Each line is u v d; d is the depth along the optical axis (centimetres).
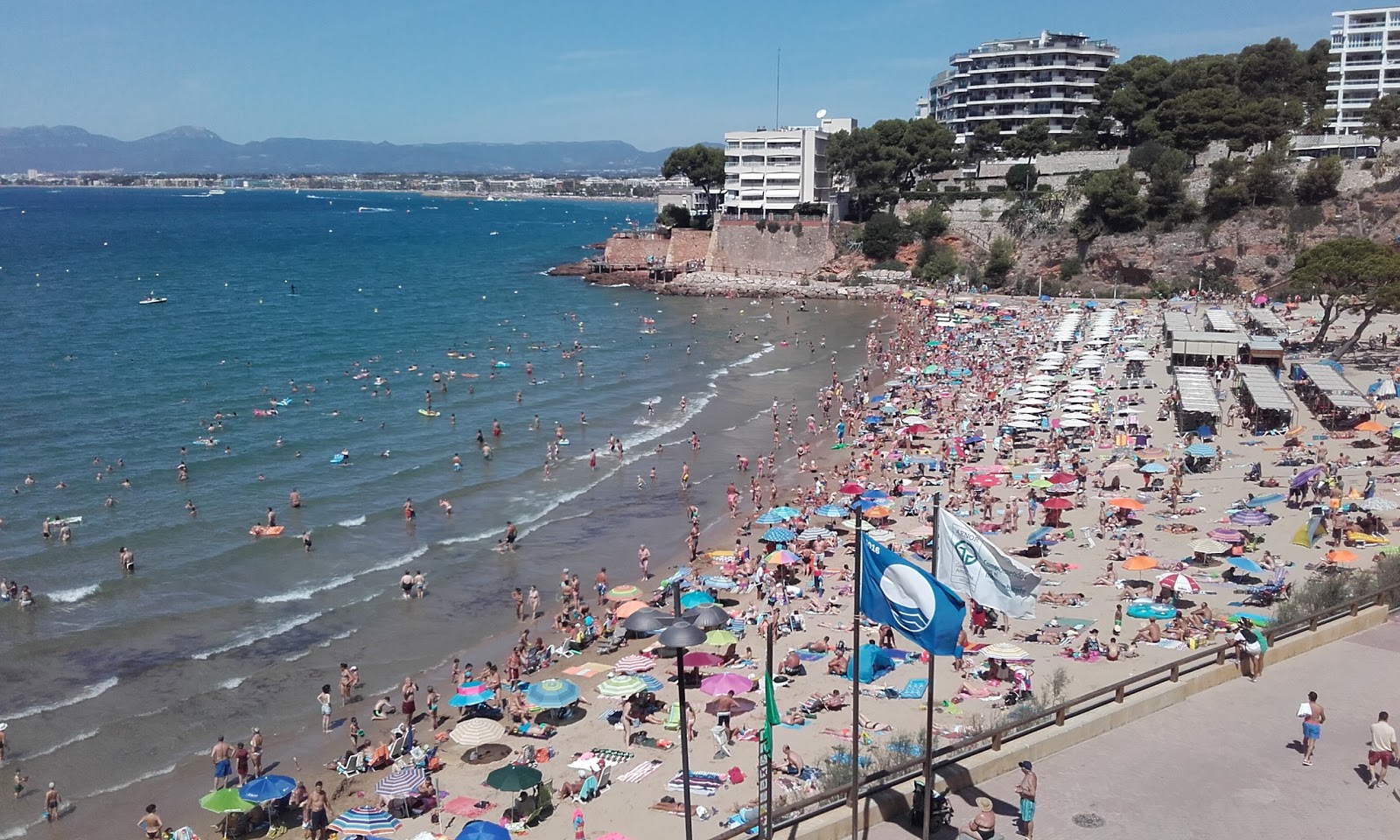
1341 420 7144
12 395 9225
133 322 13562
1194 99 15475
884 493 6419
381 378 10306
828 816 2309
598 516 6425
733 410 9325
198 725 3916
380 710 3984
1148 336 11319
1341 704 2888
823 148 19988
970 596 2397
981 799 2278
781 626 4488
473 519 6338
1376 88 18225
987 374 9862
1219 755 2620
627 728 3653
